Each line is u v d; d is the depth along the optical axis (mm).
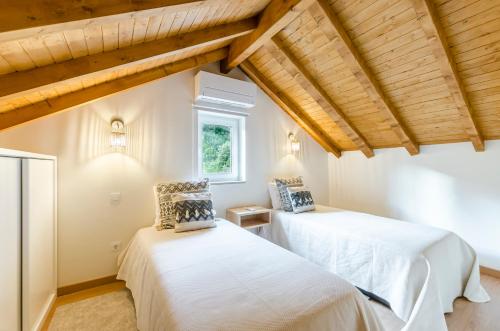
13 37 971
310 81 2951
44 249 1784
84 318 1880
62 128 2205
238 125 3504
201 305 1127
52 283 1998
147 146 2641
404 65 2336
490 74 2066
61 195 2188
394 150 3629
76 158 2264
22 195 1422
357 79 2559
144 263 1763
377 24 2092
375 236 2174
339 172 4406
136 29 1567
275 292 1239
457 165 2975
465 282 2193
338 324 1134
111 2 1104
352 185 4199
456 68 2141
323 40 2436
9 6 908
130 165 2541
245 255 1714
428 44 2057
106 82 2234
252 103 3238
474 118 2533
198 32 2027
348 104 3193
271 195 3529
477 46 1920
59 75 1499
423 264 1796
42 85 1445
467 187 2891
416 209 3375
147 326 1374
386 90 2709
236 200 3336
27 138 2051
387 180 3719
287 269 1496
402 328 1667
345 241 2328
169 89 2803
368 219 2803
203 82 2852
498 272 2623
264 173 3627
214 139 3301
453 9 1768
